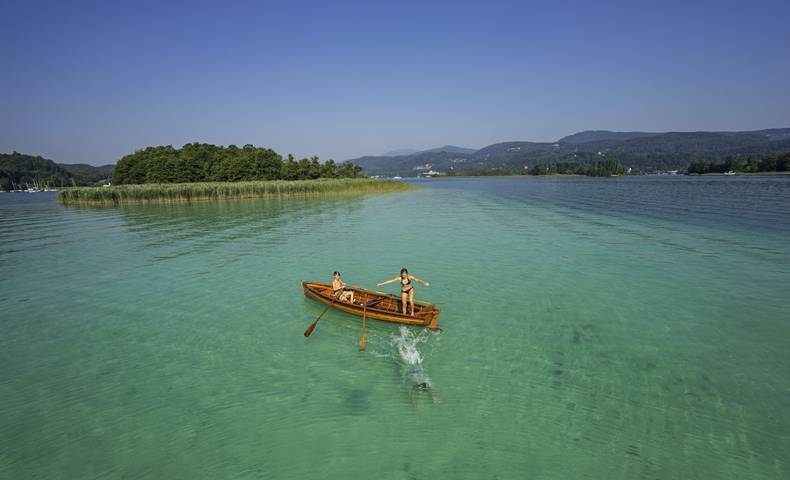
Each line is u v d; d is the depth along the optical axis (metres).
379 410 8.99
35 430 8.55
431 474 7.22
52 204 69.00
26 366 11.10
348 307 13.98
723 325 13.02
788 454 7.62
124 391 9.87
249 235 30.14
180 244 27.11
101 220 41.56
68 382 10.30
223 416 8.88
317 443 8.02
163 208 53.28
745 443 7.90
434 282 17.80
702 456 7.60
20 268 21.47
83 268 21.23
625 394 9.46
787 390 9.54
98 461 7.68
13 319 14.38
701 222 34.12
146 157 90.25
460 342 12.12
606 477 7.13
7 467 7.55
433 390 9.70
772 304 14.73
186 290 17.27
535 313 14.22
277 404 9.25
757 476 7.14
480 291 16.55
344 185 80.06
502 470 7.29
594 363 10.84
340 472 7.29
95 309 15.23
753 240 26.12
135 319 14.20
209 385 10.05
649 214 40.41
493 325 13.27
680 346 11.70
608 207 48.50
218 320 14.01
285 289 17.23
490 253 23.17
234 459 7.65
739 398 9.27
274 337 12.64
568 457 7.59
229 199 64.81
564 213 43.00
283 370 10.70
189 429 8.50
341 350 11.77
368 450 7.80
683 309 14.39
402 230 31.98
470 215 42.06
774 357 11.02
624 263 20.64
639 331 12.70
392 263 21.19
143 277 19.34
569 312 14.27
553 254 22.81
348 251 24.17
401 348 11.81
